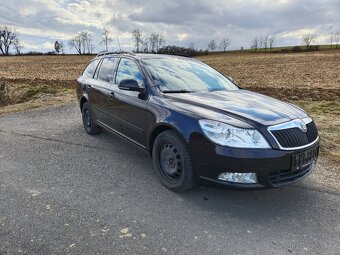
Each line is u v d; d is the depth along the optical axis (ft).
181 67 17.07
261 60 170.71
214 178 11.67
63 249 9.68
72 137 21.61
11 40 366.02
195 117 12.09
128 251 9.66
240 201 12.80
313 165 13.08
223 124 11.39
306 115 13.48
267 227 11.08
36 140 21.02
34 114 30.27
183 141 12.35
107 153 18.26
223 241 10.25
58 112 31.04
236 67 124.88
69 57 274.77
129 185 14.08
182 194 13.24
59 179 14.70
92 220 11.26
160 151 13.80
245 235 10.59
